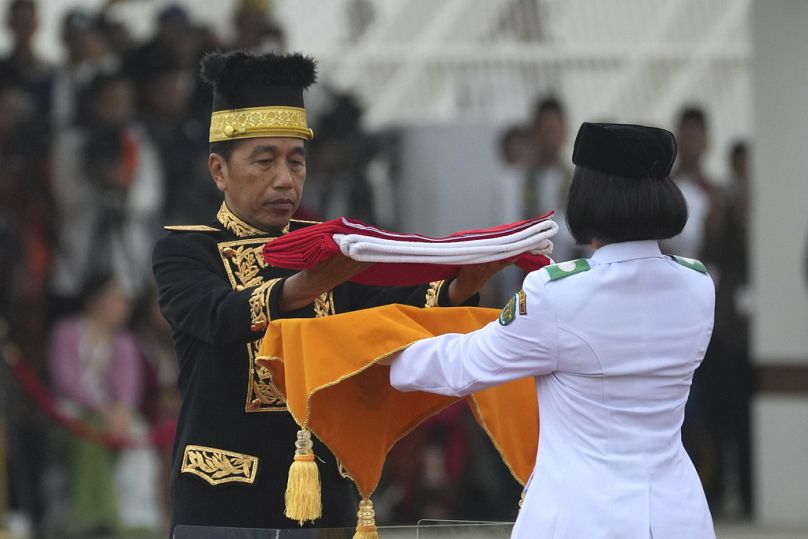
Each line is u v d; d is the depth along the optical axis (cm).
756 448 3328
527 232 1252
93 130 3070
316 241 1155
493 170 3234
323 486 1346
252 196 1354
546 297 1127
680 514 1106
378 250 1160
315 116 3180
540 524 1113
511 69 3391
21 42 3114
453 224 3225
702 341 1165
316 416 1230
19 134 3080
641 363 1124
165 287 1317
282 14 3306
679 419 1154
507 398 1295
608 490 1101
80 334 3025
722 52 3453
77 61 3103
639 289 1140
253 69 1334
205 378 1330
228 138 1348
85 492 2992
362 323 1202
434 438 3055
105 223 3055
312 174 3144
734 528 3222
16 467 2989
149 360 3066
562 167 3247
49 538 2983
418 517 3028
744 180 3381
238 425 1320
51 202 3062
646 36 3453
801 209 3341
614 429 1119
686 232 3281
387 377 1271
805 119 3344
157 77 3081
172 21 3105
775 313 3341
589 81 3425
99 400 3012
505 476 3077
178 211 3067
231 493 1305
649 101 3438
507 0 3400
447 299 1356
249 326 1227
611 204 1146
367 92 3331
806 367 3319
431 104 3347
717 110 3444
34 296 3023
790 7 3338
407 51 3353
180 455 1331
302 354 1204
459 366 1156
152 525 3022
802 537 3053
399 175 3212
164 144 3078
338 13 3341
